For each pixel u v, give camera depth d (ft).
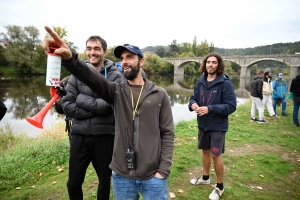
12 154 15.05
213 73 10.03
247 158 14.65
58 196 10.06
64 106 7.41
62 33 127.95
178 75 211.41
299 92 22.70
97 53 7.86
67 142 16.11
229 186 11.02
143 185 5.81
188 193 10.41
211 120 9.82
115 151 5.83
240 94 80.48
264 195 10.53
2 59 151.23
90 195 10.03
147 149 5.67
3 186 10.87
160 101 5.95
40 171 12.53
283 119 26.21
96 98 7.31
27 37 147.43
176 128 21.83
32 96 66.23
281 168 13.38
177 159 14.08
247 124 23.84
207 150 10.79
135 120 5.74
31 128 32.60
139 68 5.88
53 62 4.51
